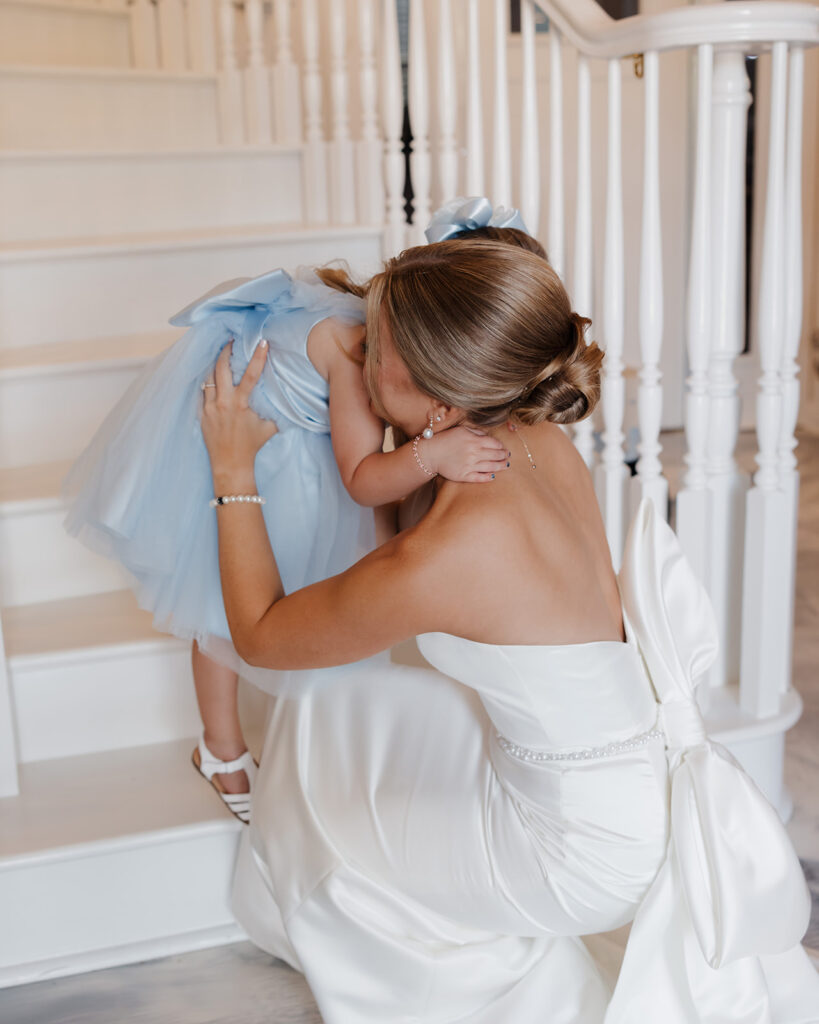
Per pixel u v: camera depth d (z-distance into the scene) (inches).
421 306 46.5
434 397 47.8
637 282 172.6
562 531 49.6
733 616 77.7
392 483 50.4
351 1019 54.7
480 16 139.7
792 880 49.8
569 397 48.4
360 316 57.5
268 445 59.9
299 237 99.3
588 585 50.5
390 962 53.9
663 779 51.4
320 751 59.4
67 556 76.5
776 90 66.9
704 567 74.0
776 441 71.1
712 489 74.2
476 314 45.6
